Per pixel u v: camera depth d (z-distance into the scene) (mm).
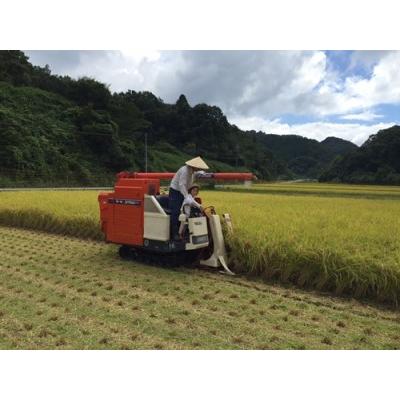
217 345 4414
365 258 6223
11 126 50812
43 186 47844
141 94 104000
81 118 62719
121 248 8641
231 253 7691
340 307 5789
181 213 7387
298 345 4465
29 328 4766
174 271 7656
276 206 13281
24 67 71812
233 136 106312
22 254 8859
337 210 12164
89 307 5566
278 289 6598
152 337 4590
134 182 8125
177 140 94000
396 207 13906
